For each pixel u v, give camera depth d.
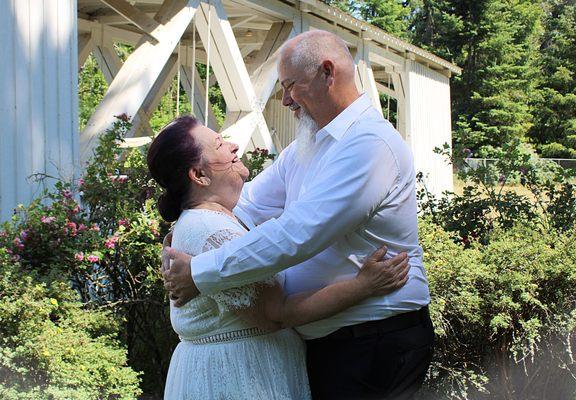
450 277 3.35
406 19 38.78
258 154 5.32
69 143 4.57
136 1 8.47
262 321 1.93
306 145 2.10
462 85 33.31
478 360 3.47
